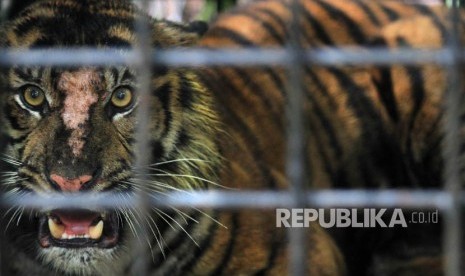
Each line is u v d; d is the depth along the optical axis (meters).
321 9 3.66
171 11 4.79
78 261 2.44
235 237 2.71
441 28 3.56
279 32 3.57
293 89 1.52
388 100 3.53
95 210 2.35
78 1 2.54
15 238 2.56
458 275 1.56
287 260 2.79
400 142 3.56
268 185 2.98
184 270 2.69
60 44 2.42
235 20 3.64
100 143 2.31
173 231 2.63
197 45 2.86
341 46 3.57
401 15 3.74
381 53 1.52
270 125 3.24
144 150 1.58
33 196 2.34
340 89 3.47
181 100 2.61
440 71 3.43
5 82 2.36
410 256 3.54
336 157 3.39
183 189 2.60
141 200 1.82
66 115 2.32
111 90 2.36
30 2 3.07
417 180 3.60
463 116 3.16
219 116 2.90
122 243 2.57
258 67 3.34
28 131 2.37
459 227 1.56
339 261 3.04
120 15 2.52
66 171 2.25
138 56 1.61
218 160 2.73
